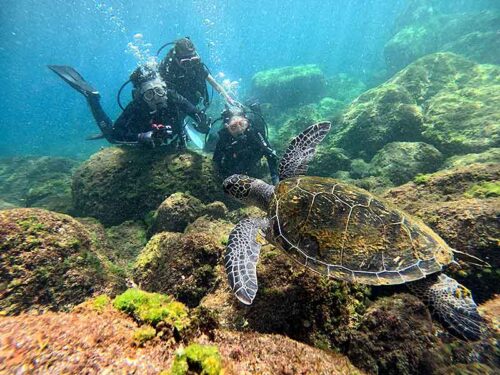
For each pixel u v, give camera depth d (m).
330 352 0.73
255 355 0.58
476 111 2.07
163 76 2.28
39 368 0.42
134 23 17.44
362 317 0.83
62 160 4.04
